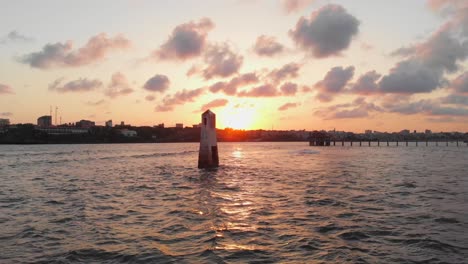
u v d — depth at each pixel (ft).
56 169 154.10
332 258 35.24
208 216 54.90
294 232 45.01
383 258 35.24
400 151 400.06
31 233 44.96
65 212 58.90
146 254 36.50
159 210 60.23
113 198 73.97
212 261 34.40
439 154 321.93
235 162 202.28
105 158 241.35
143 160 219.41
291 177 116.37
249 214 56.29
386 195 75.56
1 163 193.36
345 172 134.62
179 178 115.24
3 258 35.50
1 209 61.93
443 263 33.91
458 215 54.85
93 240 41.70
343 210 59.11
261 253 36.83
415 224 49.08
